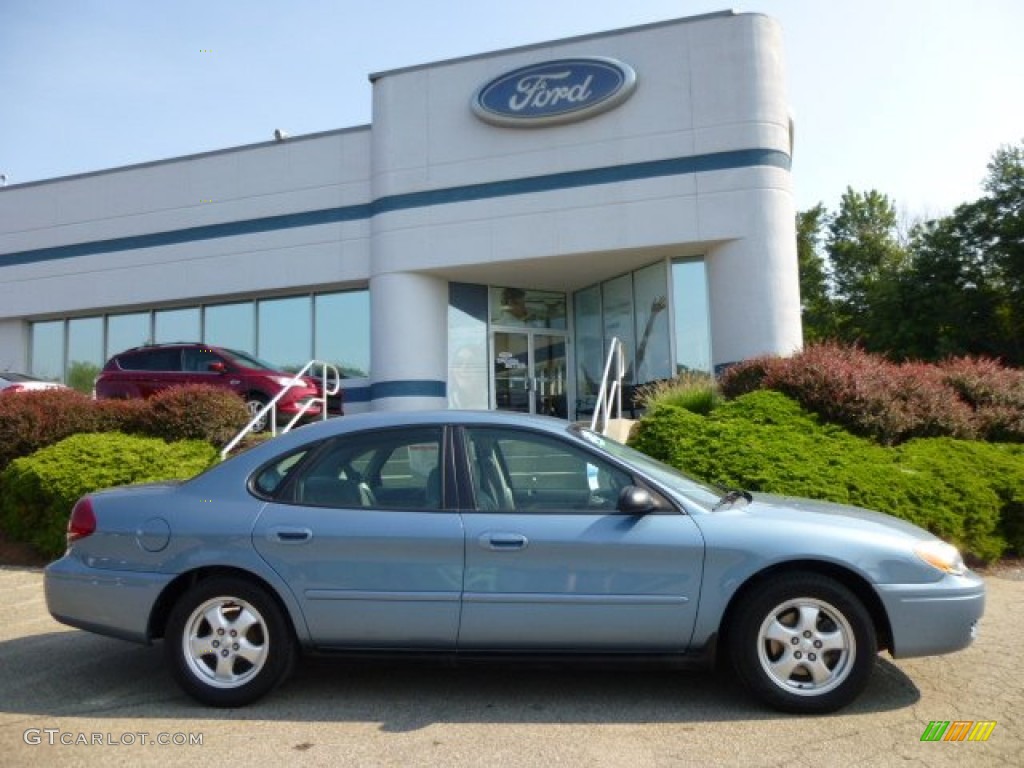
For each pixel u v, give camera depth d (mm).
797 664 3980
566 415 17375
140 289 17906
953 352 32344
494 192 15023
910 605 3967
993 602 6160
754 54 13992
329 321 16891
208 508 4301
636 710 4105
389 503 4262
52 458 8242
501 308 16859
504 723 3957
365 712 4121
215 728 3934
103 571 4301
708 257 14320
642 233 14172
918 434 9250
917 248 36938
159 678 4723
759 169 13781
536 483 4320
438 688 4473
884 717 3965
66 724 4016
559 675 4672
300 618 4133
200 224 17531
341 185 16531
